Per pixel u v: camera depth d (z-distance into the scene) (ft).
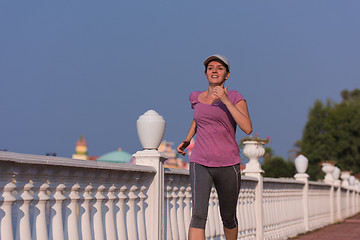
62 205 14.15
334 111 187.52
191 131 18.42
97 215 15.58
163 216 19.17
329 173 59.41
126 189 17.12
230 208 17.46
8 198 12.00
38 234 12.91
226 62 16.71
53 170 13.38
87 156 247.29
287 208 40.32
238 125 15.78
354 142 184.14
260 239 31.76
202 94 17.35
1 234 11.90
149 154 18.89
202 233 16.53
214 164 16.52
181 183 21.39
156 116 19.21
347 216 72.90
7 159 11.68
